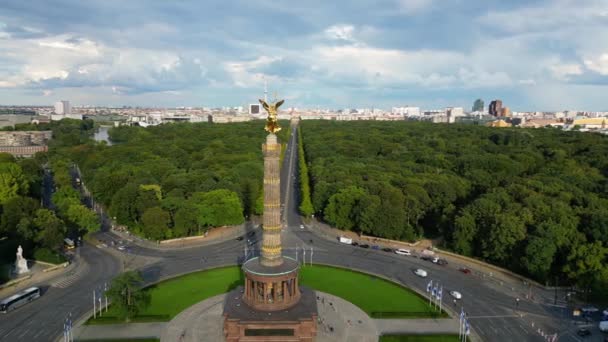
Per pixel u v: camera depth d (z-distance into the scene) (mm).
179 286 160125
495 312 142375
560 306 146500
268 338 120875
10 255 178000
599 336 127562
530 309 144375
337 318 136000
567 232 166625
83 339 122875
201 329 128625
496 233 175875
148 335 125562
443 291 157750
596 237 164000
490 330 131125
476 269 179125
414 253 197750
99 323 131750
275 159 130875
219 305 144000
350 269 177625
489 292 157250
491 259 185500
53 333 126688
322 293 153625
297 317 123375
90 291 155375
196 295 152500
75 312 139750
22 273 168250
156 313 138750
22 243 181000
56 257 178500
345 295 154375
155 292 154750
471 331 130375
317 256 192625
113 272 172250
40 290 155500
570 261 155500
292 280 131750
